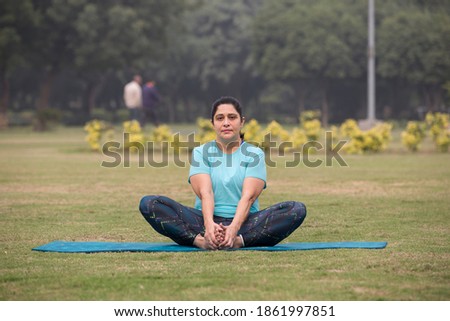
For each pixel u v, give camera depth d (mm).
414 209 14203
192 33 91375
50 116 63219
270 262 9070
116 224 12445
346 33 77688
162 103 102938
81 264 9062
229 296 7633
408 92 92312
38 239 10984
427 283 8086
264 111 110625
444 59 74562
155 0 68938
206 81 90938
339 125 85250
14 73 85812
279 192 17125
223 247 9750
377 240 10789
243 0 95438
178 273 8547
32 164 25875
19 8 60875
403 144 34531
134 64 69000
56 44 67312
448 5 82562
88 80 83938
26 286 8109
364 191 17328
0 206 14836
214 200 10203
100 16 65250
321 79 80625
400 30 75438
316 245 10109
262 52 81750
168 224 9883
